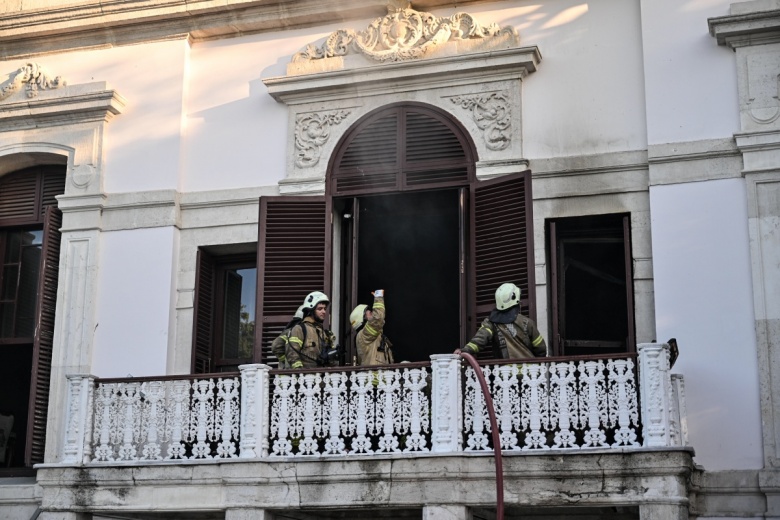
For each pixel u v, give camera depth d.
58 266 14.01
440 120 13.15
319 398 11.46
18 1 14.71
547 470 10.65
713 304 11.66
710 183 11.98
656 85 12.38
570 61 12.93
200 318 13.55
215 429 11.72
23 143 14.38
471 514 11.04
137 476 11.69
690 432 11.41
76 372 13.43
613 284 12.56
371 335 11.86
